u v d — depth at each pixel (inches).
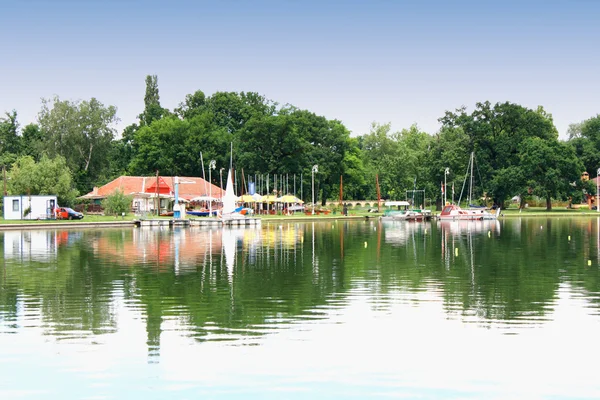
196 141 5423.2
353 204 6299.2
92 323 840.9
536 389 600.4
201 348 725.3
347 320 856.9
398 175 6107.3
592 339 759.1
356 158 6072.8
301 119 5378.9
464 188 5462.6
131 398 579.2
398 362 676.7
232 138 5516.7
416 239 2324.1
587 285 1146.7
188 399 577.0
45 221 3201.3
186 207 4429.1
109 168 5310.0
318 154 5403.5
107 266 1429.6
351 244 2074.3
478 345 735.7
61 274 1290.6
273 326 824.3
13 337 772.0
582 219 4190.5
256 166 5251.0
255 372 645.3
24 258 1589.6
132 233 2625.5
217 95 6363.2
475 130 5590.6
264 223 3636.8
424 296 1034.7
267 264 1477.6
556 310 920.3
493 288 1114.7
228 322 846.5
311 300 999.6
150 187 4190.5
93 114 5049.2
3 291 1080.2
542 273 1315.2
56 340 757.3
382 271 1349.7
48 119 4867.1
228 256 1656.0
